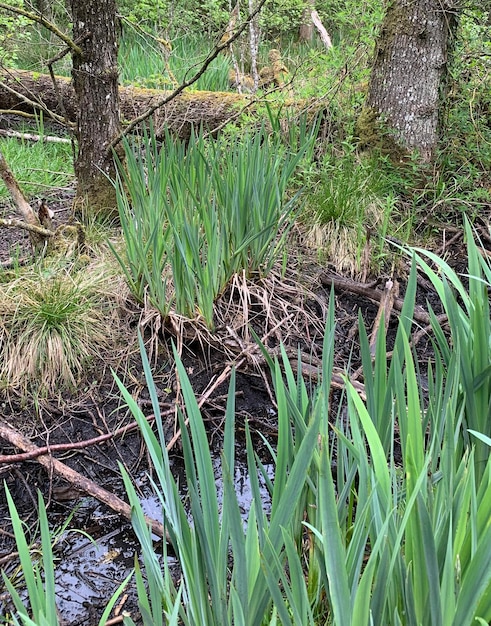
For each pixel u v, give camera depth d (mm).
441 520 1167
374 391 1435
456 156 4383
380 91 4238
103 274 3117
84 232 3324
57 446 2336
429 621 1134
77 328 2770
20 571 1977
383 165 4133
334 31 8828
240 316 2979
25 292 2869
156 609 1210
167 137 2949
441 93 4188
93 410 2637
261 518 1226
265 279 3203
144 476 2424
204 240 3039
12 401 2617
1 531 2123
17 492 2320
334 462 2141
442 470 1243
